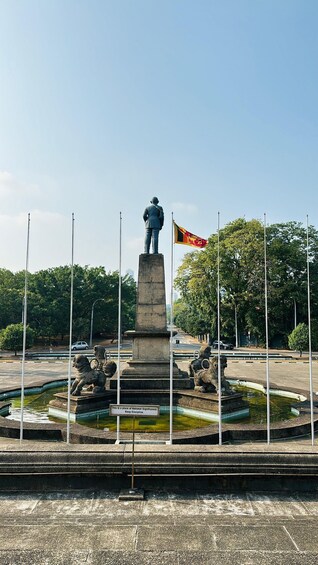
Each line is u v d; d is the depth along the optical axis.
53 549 4.98
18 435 9.86
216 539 5.21
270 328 50.66
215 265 47.53
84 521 5.66
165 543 5.11
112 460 6.70
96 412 12.15
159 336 14.58
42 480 6.66
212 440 9.30
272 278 49.06
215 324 54.31
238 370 27.06
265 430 9.83
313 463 6.70
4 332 39.84
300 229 52.94
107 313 65.31
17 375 23.83
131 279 75.62
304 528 5.52
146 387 13.48
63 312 60.06
